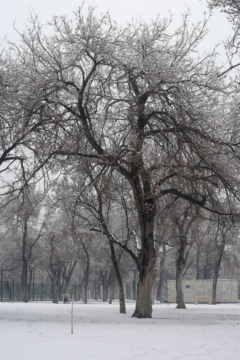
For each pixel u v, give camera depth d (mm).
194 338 14781
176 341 13867
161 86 23750
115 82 23406
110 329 17469
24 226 56562
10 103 23250
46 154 23359
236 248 59531
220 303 61406
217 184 24234
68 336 14602
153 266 25391
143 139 23578
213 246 51969
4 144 24172
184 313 32000
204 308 42375
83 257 63438
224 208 26547
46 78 22938
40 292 69625
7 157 25500
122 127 24766
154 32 24344
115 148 23000
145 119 23844
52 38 23531
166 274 93562
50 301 69250
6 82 23094
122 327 18516
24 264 57531
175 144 23938
